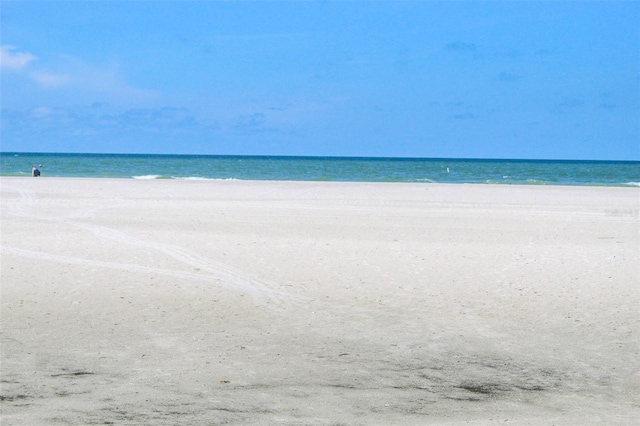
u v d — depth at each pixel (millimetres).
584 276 12898
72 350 8469
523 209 25156
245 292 11688
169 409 6316
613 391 7223
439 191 33594
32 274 12719
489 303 11102
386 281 12484
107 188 33312
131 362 8000
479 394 7035
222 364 7973
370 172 71125
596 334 9508
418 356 8445
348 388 7152
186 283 12242
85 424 5836
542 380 7570
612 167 109938
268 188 34531
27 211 22906
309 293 11664
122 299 11125
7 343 8727
